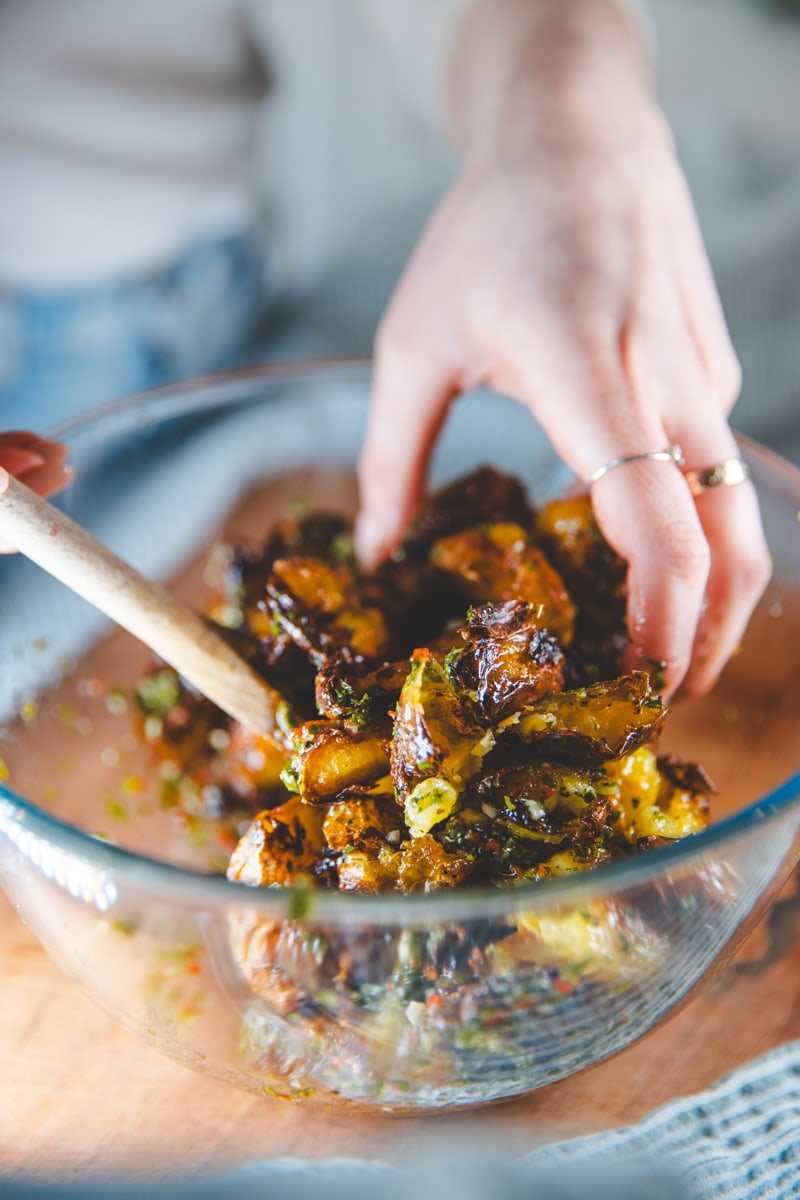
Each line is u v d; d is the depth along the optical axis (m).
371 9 0.55
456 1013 0.26
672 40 0.98
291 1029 0.26
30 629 0.38
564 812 0.27
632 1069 0.31
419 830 0.26
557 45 0.41
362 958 0.25
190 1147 0.30
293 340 0.61
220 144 0.59
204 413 0.43
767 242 0.62
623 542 0.30
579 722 0.27
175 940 0.26
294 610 0.31
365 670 0.30
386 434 0.38
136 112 0.54
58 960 0.29
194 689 0.35
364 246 0.67
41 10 0.51
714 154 0.69
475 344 0.35
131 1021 0.29
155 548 0.42
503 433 0.39
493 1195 0.27
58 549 0.28
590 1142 0.29
